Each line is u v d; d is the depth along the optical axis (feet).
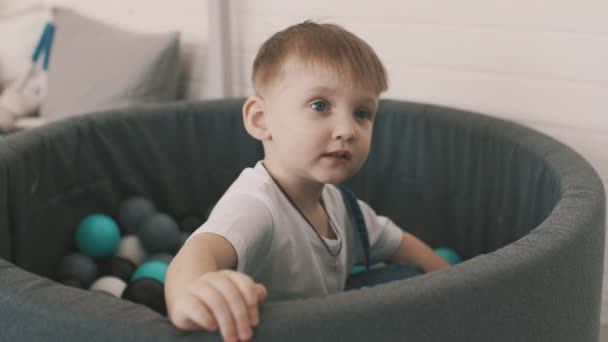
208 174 6.09
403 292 2.75
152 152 5.85
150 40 6.95
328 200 4.28
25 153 4.83
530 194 4.76
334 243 4.03
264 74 3.76
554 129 5.67
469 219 5.51
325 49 3.59
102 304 2.74
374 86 3.64
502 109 5.81
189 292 2.49
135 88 6.86
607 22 5.24
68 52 7.27
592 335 3.75
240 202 3.54
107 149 5.63
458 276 2.87
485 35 5.69
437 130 5.60
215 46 6.55
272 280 3.73
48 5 8.00
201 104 5.96
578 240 3.29
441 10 5.79
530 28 5.51
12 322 2.85
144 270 5.14
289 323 2.58
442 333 2.82
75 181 5.45
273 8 6.47
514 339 3.06
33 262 5.04
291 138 3.56
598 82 5.41
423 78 6.04
